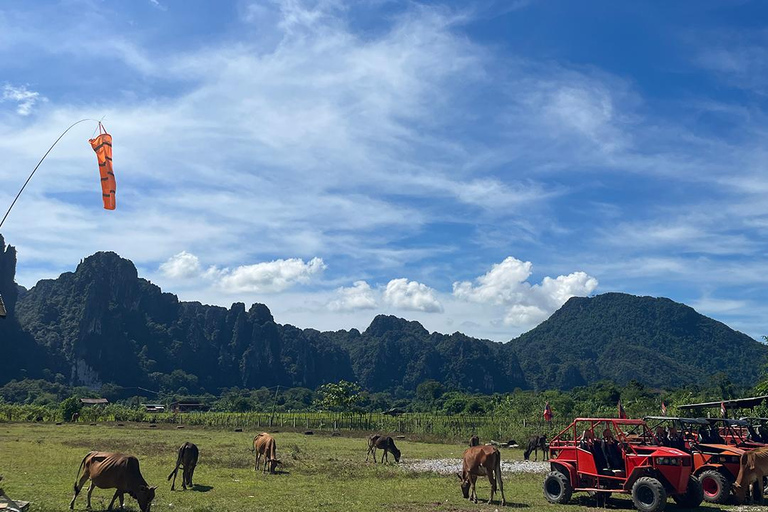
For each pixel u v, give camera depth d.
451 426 51.81
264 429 56.88
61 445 30.69
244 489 17.73
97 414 68.19
